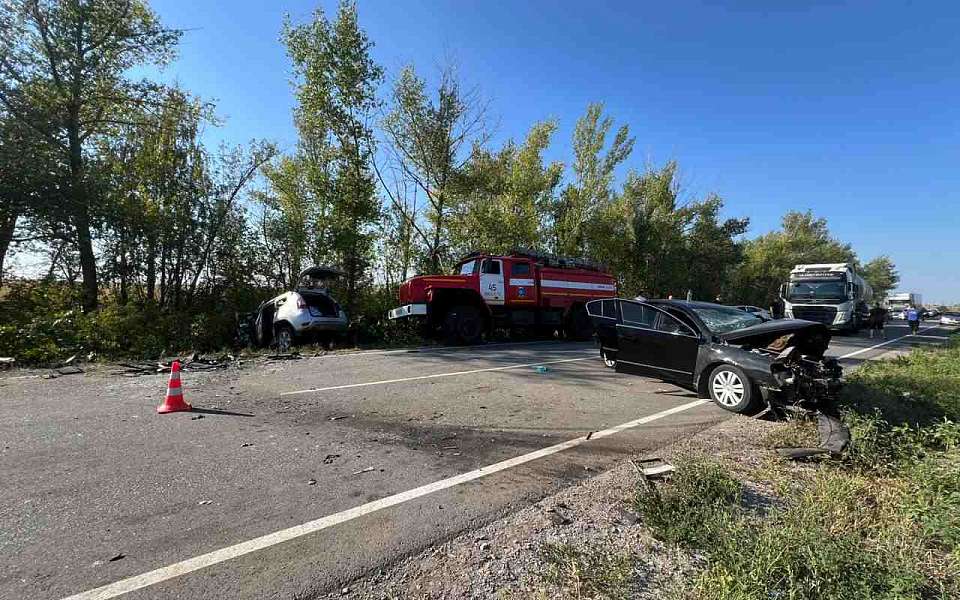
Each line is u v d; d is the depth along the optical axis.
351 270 17.11
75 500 3.42
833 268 22.70
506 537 3.00
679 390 7.73
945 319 33.38
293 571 2.61
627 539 2.95
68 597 2.35
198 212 16.05
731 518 2.96
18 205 12.47
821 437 4.58
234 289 16.41
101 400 6.44
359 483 3.82
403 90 18.38
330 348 12.90
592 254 28.27
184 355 11.14
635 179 30.34
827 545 2.50
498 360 10.87
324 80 16.55
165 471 3.98
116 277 14.69
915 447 4.24
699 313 7.15
